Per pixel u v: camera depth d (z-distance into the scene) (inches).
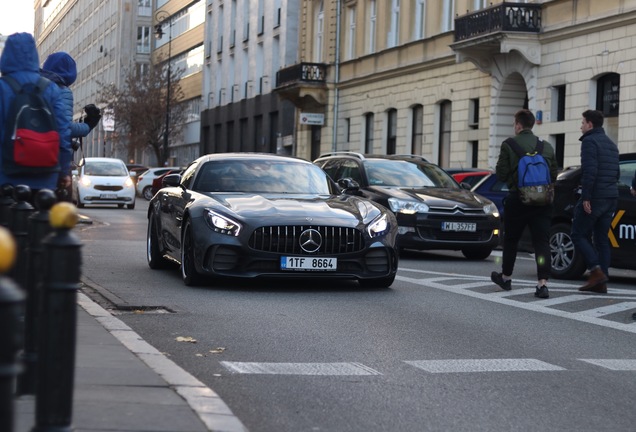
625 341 343.3
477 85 1406.3
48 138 319.6
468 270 610.5
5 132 317.7
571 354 315.3
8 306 102.8
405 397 247.4
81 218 1101.7
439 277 551.8
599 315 404.8
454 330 357.1
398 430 214.8
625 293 490.3
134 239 829.2
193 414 204.5
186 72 3380.9
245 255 452.4
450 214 679.7
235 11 2817.4
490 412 234.1
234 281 497.7
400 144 1668.3
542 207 465.4
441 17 1528.1
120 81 4055.1
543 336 349.4
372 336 338.6
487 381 269.7
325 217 462.0
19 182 321.1
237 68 2746.1
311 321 369.1
